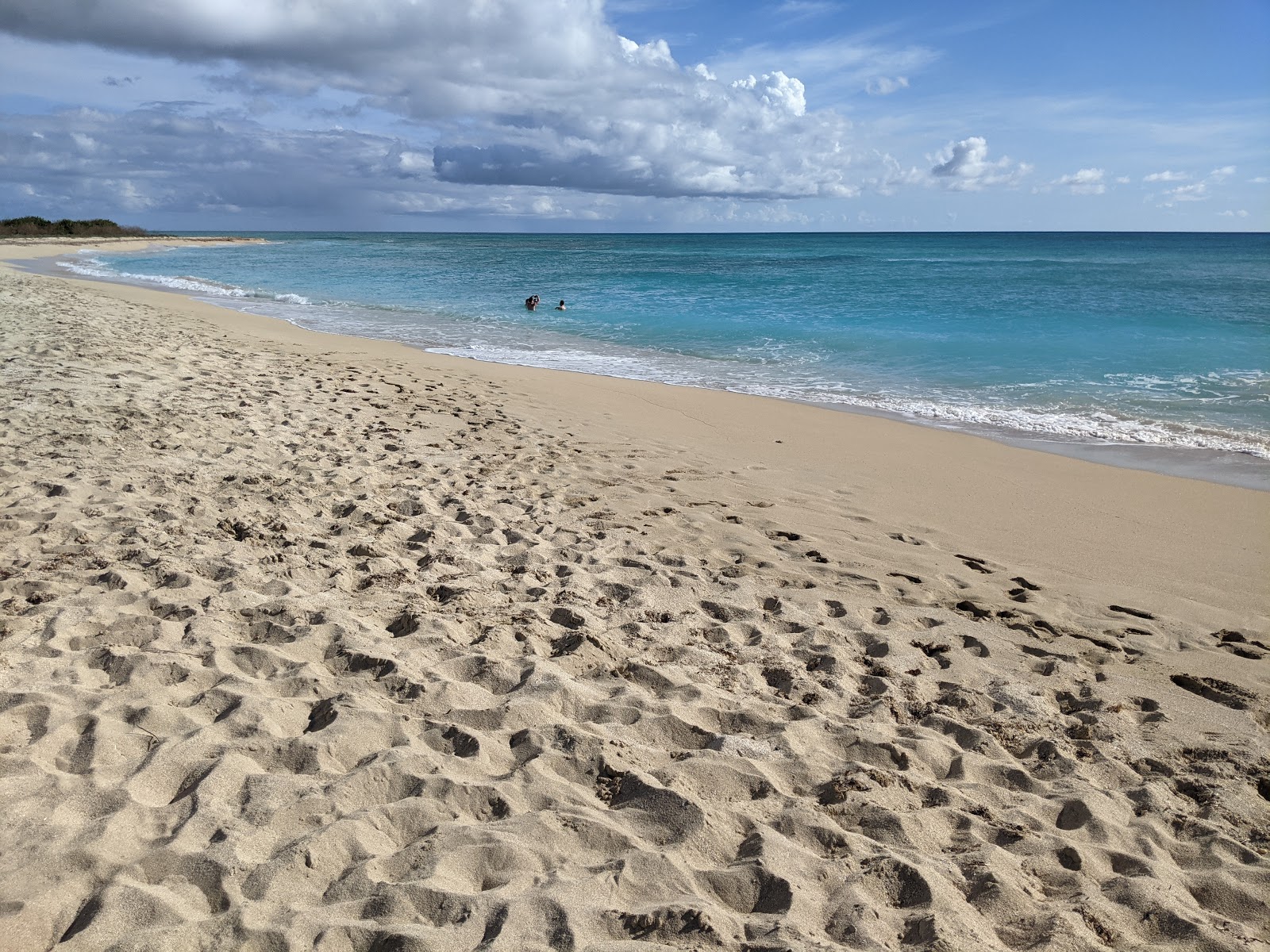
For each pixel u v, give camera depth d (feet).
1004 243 401.29
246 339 50.44
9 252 155.74
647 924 8.25
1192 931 8.61
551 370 46.34
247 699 11.85
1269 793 11.37
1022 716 13.29
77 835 8.88
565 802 10.28
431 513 21.22
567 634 15.15
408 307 80.02
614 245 358.64
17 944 7.50
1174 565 20.21
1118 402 38.63
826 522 22.65
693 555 19.72
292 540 18.40
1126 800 11.14
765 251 278.46
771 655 15.01
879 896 9.02
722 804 10.52
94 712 11.23
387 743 11.28
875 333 60.80
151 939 7.60
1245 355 49.19
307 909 8.21
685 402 38.14
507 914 8.20
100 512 18.88
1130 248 306.14
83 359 36.11
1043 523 23.11
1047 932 8.48
